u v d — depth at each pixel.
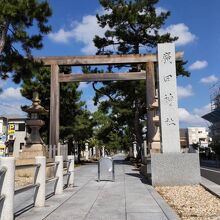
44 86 31.69
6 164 6.72
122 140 68.56
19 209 8.58
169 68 15.05
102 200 10.07
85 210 8.47
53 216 7.76
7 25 16.88
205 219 7.33
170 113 14.71
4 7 15.70
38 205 9.02
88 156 76.12
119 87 37.06
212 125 69.56
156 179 13.66
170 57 15.12
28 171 18.14
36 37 17.73
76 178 17.69
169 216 7.61
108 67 34.53
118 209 8.55
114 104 39.25
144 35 35.16
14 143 53.59
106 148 96.44
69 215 7.86
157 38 34.69
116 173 21.20
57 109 24.62
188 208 8.71
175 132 14.57
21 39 17.38
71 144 42.12
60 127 35.34
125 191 12.12
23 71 18.22
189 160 13.75
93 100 40.72
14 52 17.94
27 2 16.20
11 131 35.81
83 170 24.75
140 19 33.88
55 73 24.92
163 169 13.70
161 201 9.76
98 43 35.53
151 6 34.62
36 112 20.11
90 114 44.91
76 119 37.47
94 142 66.88
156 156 13.81
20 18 16.47
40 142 19.62
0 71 18.16
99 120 49.75
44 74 31.59
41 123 19.73
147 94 24.56
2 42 17.08
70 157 13.84
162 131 14.59
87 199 10.30
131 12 33.22
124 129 50.97
